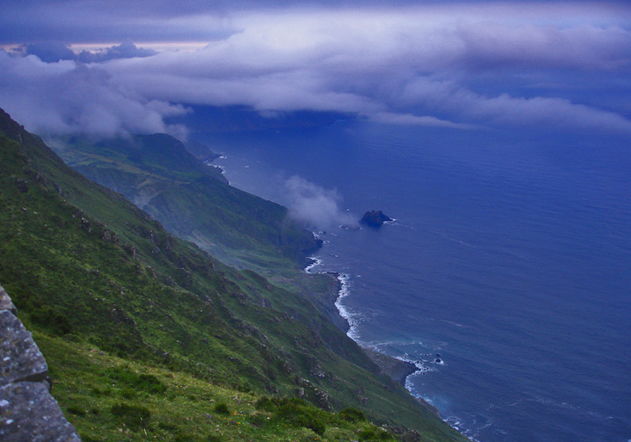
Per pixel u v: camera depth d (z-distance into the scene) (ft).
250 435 116.67
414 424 540.11
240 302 614.34
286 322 650.02
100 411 102.27
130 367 154.61
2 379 42.34
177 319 334.24
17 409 40.65
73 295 259.39
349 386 542.98
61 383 113.91
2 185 333.83
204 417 119.34
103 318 253.44
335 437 133.69
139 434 97.81
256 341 400.06
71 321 228.63
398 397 627.05
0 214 302.04
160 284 380.78
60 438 40.11
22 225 308.60
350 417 163.32
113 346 222.89
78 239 344.69
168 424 107.14
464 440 606.96
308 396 368.68
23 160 378.32
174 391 139.13
